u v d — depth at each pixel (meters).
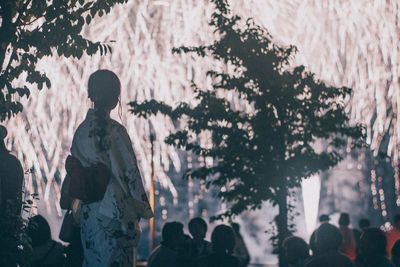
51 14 9.60
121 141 7.62
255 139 18.72
